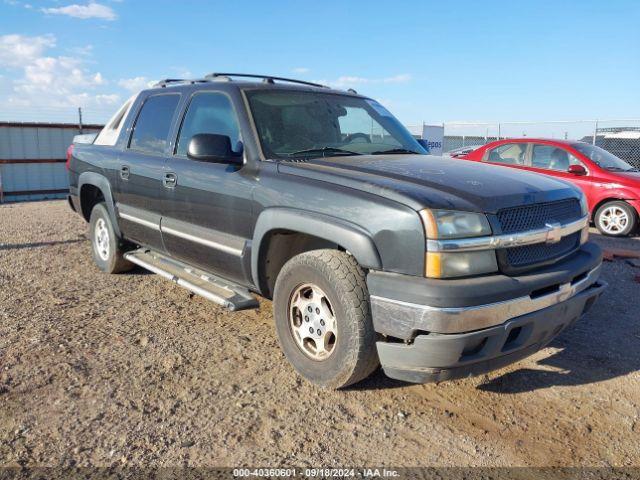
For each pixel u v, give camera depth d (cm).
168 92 486
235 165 385
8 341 400
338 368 317
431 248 279
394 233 289
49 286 543
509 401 338
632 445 295
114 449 276
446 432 302
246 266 377
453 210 285
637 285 592
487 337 284
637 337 443
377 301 293
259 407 320
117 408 314
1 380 340
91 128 1533
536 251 314
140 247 563
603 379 369
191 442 285
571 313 328
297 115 411
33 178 1445
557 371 379
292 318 352
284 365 374
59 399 321
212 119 421
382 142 442
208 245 410
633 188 905
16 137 1411
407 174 331
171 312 474
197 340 414
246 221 371
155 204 465
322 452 280
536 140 1021
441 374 290
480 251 288
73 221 991
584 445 294
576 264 330
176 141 451
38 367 360
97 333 422
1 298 502
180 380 350
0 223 961
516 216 306
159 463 267
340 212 312
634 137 1453
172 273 455
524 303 292
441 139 1928
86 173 577
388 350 296
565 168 981
